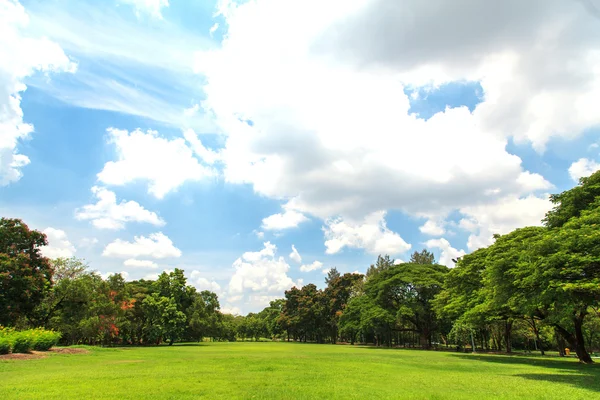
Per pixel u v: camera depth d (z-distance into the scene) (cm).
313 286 9850
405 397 1188
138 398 1106
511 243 2962
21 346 2617
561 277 1809
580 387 1470
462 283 3828
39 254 3712
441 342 7888
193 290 6894
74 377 1561
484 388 1428
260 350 4428
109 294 4603
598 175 2555
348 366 2262
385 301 6097
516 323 5228
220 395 1173
